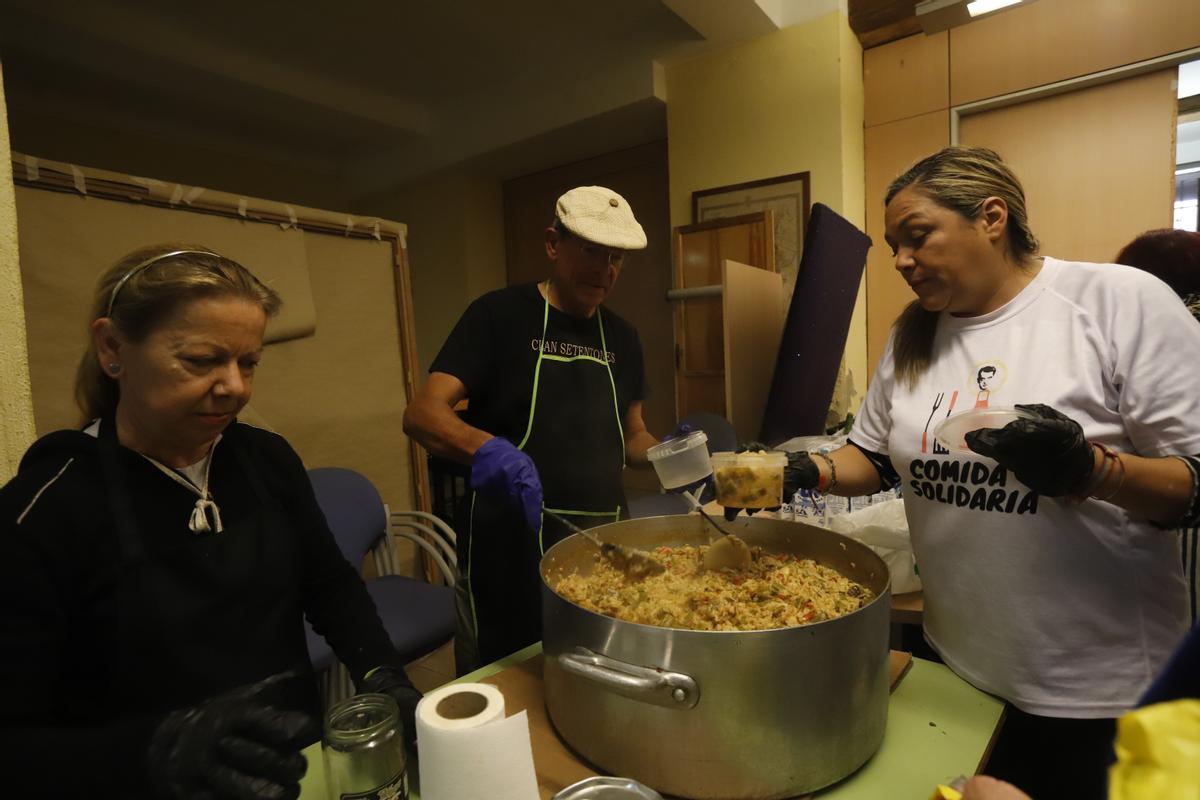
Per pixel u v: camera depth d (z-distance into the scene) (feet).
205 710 2.10
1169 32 8.10
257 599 3.08
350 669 3.43
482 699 2.15
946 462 3.33
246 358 2.80
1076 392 3.03
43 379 6.17
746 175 10.75
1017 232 3.32
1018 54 9.15
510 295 4.99
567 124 12.67
